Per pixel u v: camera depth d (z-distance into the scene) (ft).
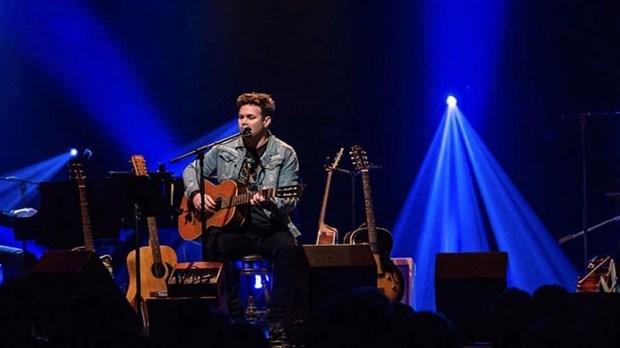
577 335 13.10
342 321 13.11
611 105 37.76
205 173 27.53
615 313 13.20
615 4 37.40
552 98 38.37
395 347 12.51
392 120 39.42
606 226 37.76
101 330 15.69
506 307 14.90
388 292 28.17
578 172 38.19
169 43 40.19
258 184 27.02
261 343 12.83
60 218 27.63
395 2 39.14
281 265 25.26
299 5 39.63
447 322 12.36
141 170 28.48
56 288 21.47
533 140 38.58
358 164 29.55
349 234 29.14
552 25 38.11
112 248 33.06
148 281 27.20
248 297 27.86
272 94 39.91
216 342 12.91
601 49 37.73
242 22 39.88
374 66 39.45
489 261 22.00
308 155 39.78
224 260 26.45
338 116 39.65
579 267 38.17
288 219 26.96
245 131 25.63
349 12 39.40
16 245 36.22
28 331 15.51
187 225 27.32
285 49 39.78
